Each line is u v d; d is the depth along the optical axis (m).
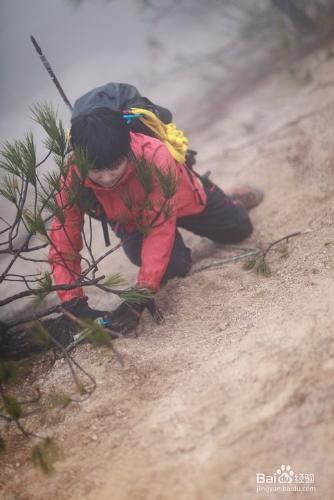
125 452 2.16
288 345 2.35
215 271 3.19
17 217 2.52
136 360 2.56
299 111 5.14
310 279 2.79
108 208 2.79
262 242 3.48
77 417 2.38
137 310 2.77
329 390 2.10
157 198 2.65
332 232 3.20
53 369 2.73
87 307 2.87
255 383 2.23
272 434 2.03
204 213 3.29
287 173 4.16
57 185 2.44
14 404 2.18
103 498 2.02
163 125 2.94
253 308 2.72
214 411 2.18
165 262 2.77
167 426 2.19
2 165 2.42
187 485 1.96
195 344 2.59
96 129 2.42
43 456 2.12
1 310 3.70
